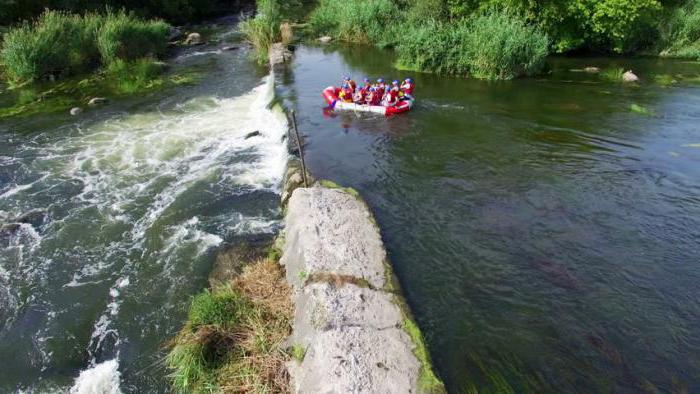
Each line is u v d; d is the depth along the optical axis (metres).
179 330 7.61
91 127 16.25
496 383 6.24
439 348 6.80
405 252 8.92
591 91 18.55
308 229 8.74
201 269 9.02
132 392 6.62
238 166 13.16
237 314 7.34
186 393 6.46
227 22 37.25
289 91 18.59
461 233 9.51
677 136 14.20
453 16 24.42
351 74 21.19
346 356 6.09
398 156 13.00
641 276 8.31
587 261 8.69
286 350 6.75
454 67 20.94
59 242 10.08
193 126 16.16
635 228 9.70
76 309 8.24
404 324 6.88
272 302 7.64
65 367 7.15
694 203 10.60
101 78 21.91
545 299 7.76
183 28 34.28
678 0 25.95
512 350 6.78
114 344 7.47
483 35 19.97
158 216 10.89
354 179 11.68
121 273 9.08
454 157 12.94
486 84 19.58
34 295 8.61
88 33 23.81
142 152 14.23
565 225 9.79
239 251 9.27
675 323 7.30
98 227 10.57
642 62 23.11
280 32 28.17
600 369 6.48
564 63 23.00
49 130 16.06
